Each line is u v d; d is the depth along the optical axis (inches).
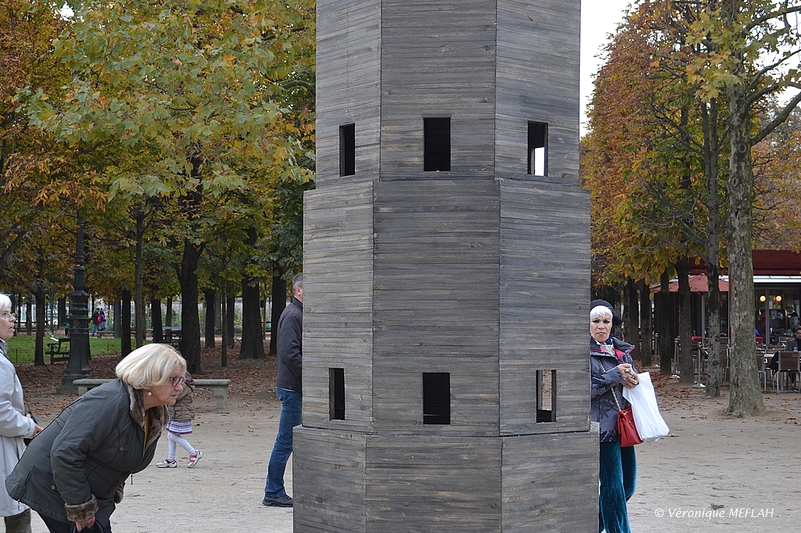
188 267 1221.1
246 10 667.4
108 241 1323.8
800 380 1051.9
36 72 859.4
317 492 208.4
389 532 196.2
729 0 729.0
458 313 197.3
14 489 192.5
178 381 189.6
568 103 212.8
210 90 609.0
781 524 355.9
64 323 3024.1
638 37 965.2
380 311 199.2
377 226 199.6
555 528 200.7
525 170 206.7
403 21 203.6
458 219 197.9
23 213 890.1
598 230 1331.2
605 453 276.7
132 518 351.3
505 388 197.2
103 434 184.1
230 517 352.8
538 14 208.2
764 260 1226.6
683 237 1079.0
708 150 978.1
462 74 202.7
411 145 203.5
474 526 193.9
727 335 1368.1
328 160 218.7
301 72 783.7
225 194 1126.4
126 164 871.1
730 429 688.4
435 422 229.5
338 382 228.8
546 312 203.3
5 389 254.4
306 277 215.6
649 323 1489.9
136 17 639.8
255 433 652.7
